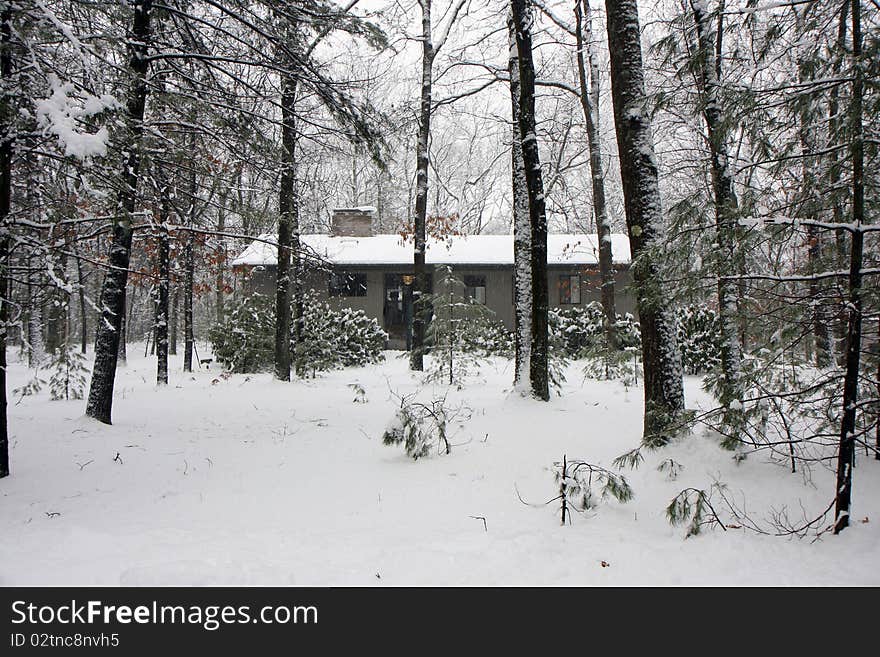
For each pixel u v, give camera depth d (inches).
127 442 303.0
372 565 157.1
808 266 206.7
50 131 192.2
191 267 663.8
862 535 163.9
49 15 201.5
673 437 243.0
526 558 161.9
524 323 424.2
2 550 161.2
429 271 998.4
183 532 181.0
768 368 204.8
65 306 254.2
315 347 708.7
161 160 327.3
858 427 191.0
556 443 290.4
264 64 324.8
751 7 199.9
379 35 356.2
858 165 168.9
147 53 322.7
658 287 225.3
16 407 407.5
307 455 286.2
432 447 288.4
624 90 267.9
